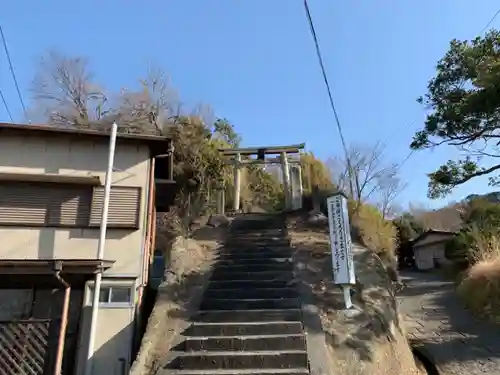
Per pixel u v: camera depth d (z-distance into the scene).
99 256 7.91
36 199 8.51
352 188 19.66
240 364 5.99
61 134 8.96
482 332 9.54
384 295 8.66
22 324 6.76
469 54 11.86
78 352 7.48
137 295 8.27
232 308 7.66
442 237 23.95
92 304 7.80
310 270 9.12
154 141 9.31
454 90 12.19
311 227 12.55
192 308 7.68
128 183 9.05
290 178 15.77
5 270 6.93
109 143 9.08
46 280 7.78
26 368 6.59
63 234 8.38
